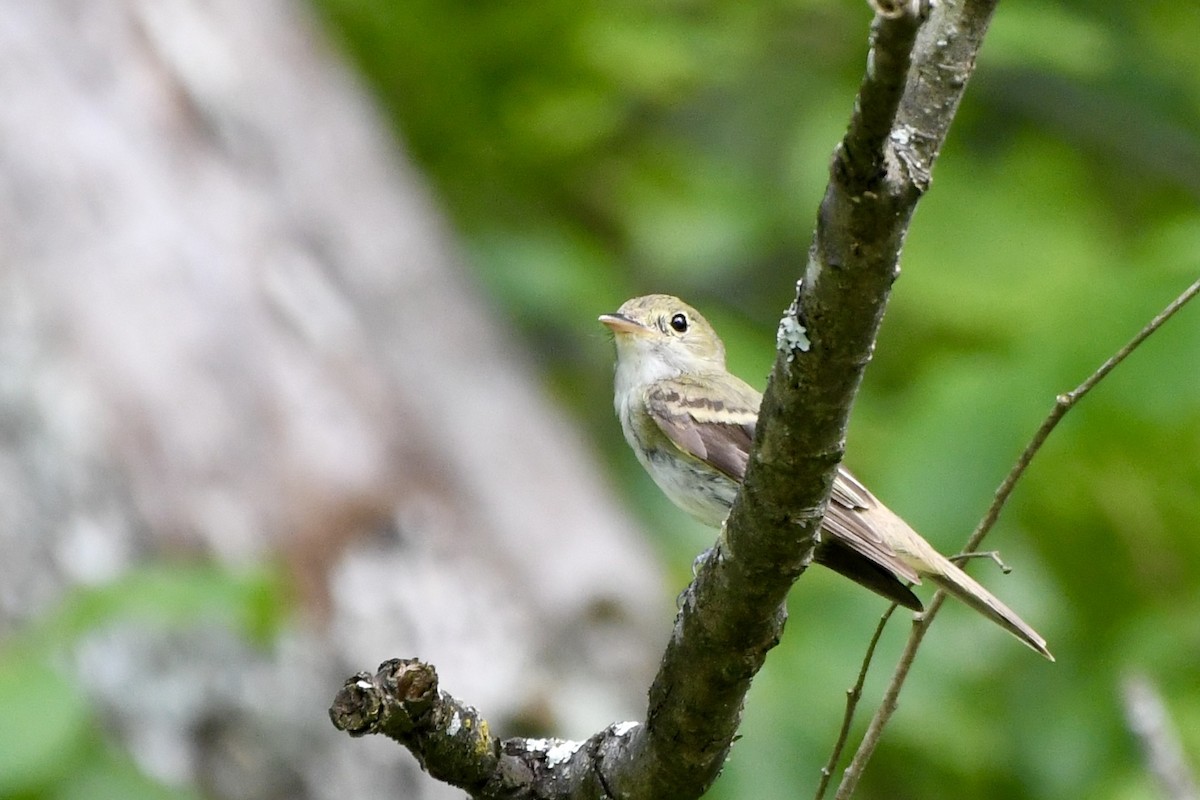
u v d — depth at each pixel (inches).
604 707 398.6
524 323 559.8
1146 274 432.5
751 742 430.3
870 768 461.4
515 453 429.4
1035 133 623.8
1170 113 618.2
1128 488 461.1
